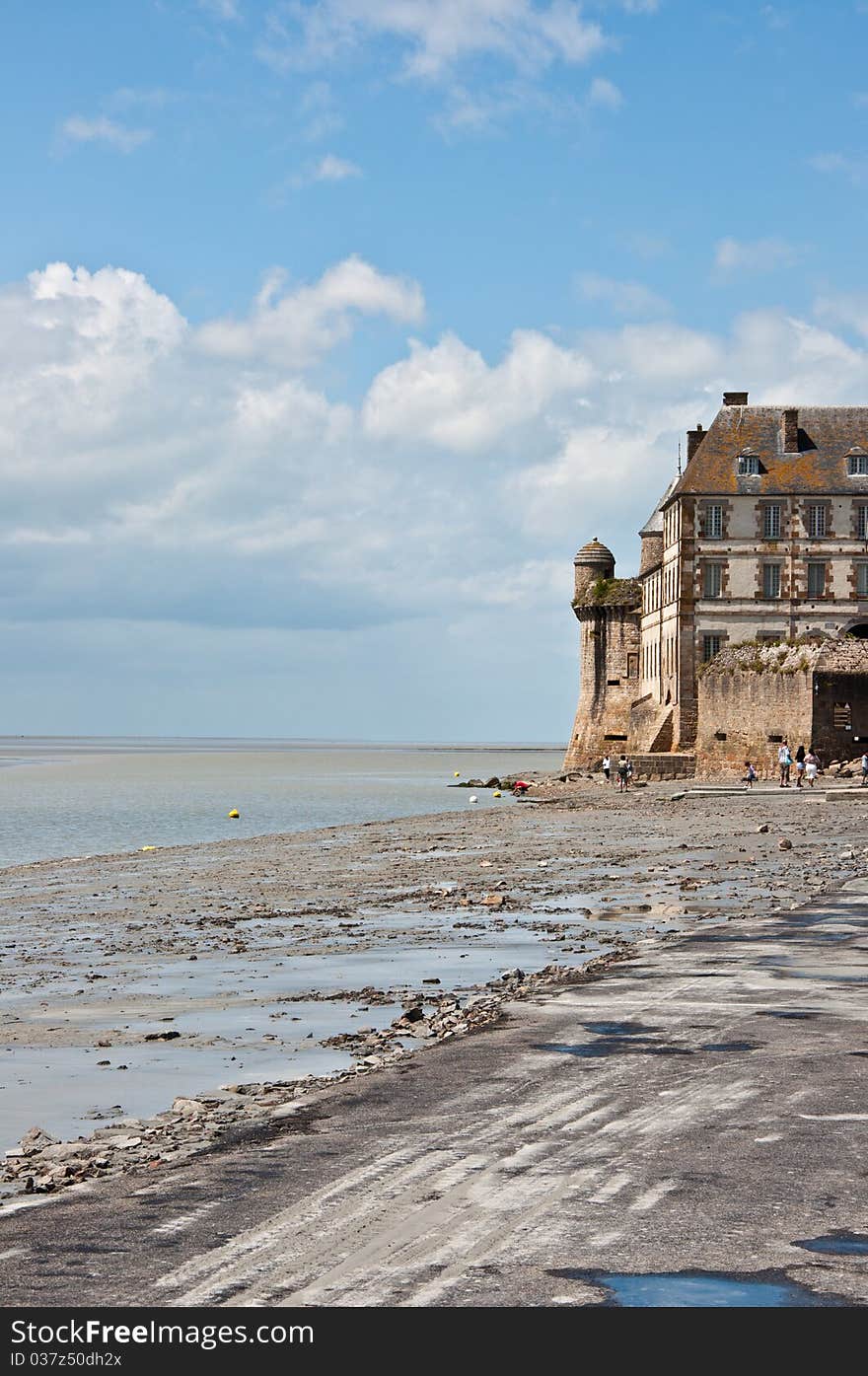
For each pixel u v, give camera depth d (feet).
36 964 88.63
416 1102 49.44
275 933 99.96
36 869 163.84
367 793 415.03
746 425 319.06
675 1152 42.42
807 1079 51.08
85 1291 32.96
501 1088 50.93
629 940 89.30
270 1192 39.78
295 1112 49.01
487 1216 37.17
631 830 187.21
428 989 74.79
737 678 286.87
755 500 310.24
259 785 485.15
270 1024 66.74
